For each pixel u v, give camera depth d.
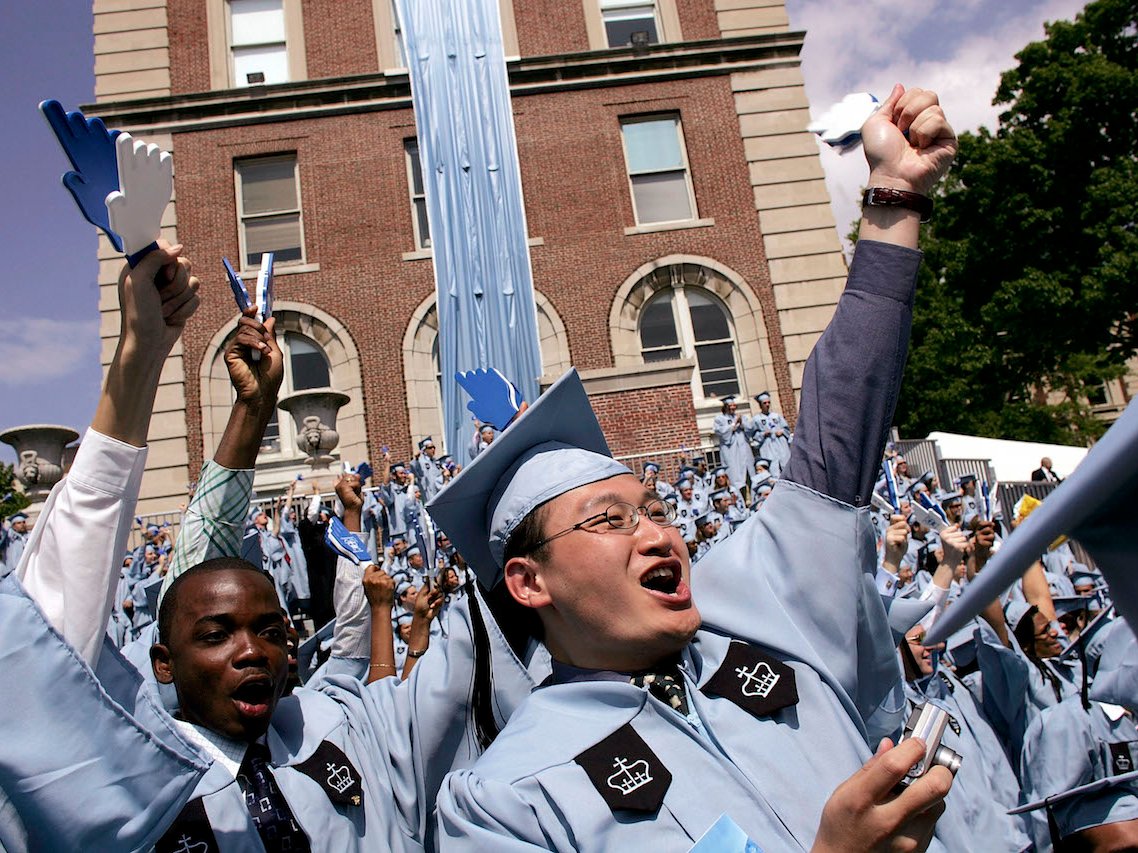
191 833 2.38
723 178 20.16
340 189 19.59
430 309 19.06
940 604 5.25
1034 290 23.38
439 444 18.56
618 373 16.67
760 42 20.62
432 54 18.31
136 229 2.12
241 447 2.98
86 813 1.81
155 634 3.29
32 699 1.82
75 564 2.12
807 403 2.29
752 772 1.97
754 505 13.21
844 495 2.22
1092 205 23.31
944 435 19.58
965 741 5.21
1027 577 5.83
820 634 2.19
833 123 2.33
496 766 2.09
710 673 2.20
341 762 2.65
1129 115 23.48
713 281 19.59
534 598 2.33
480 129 18.11
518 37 20.53
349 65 20.36
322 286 19.08
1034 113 24.78
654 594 2.19
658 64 20.42
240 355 3.01
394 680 2.98
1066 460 19.05
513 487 2.40
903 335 2.24
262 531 13.00
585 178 19.86
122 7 20.33
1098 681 3.78
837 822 1.57
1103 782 4.40
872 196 2.24
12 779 1.79
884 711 2.34
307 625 12.59
